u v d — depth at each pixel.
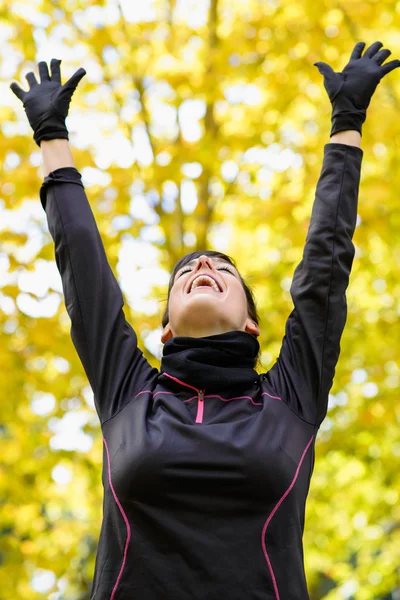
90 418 6.82
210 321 2.79
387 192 6.40
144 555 2.27
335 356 2.66
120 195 6.70
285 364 2.68
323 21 6.87
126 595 2.23
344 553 8.76
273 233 7.13
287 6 6.95
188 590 2.20
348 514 8.03
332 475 7.95
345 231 2.77
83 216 2.84
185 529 2.28
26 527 6.90
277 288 6.89
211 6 7.09
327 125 7.04
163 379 2.64
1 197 6.63
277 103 6.82
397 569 8.81
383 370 6.96
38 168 6.67
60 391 6.64
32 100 3.08
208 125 6.95
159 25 7.19
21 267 6.59
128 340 2.73
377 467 7.44
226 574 2.21
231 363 2.68
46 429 6.84
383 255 7.36
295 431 2.51
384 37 6.95
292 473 2.41
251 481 2.34
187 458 2.35
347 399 7.07
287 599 2.23
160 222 6.75
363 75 3.03
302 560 2.37
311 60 6.71
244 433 2.43
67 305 2.76
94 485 6.84
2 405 6.73
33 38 7.05
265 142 6.80
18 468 6.74
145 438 2.41
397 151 6.71
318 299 2.69
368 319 7.30
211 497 2.32
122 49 7.11
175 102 6.90
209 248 6.81
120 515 2.35
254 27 6.82
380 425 6.91
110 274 2.80
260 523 2.31
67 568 6.84
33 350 6.66
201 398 2.58
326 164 2.89
